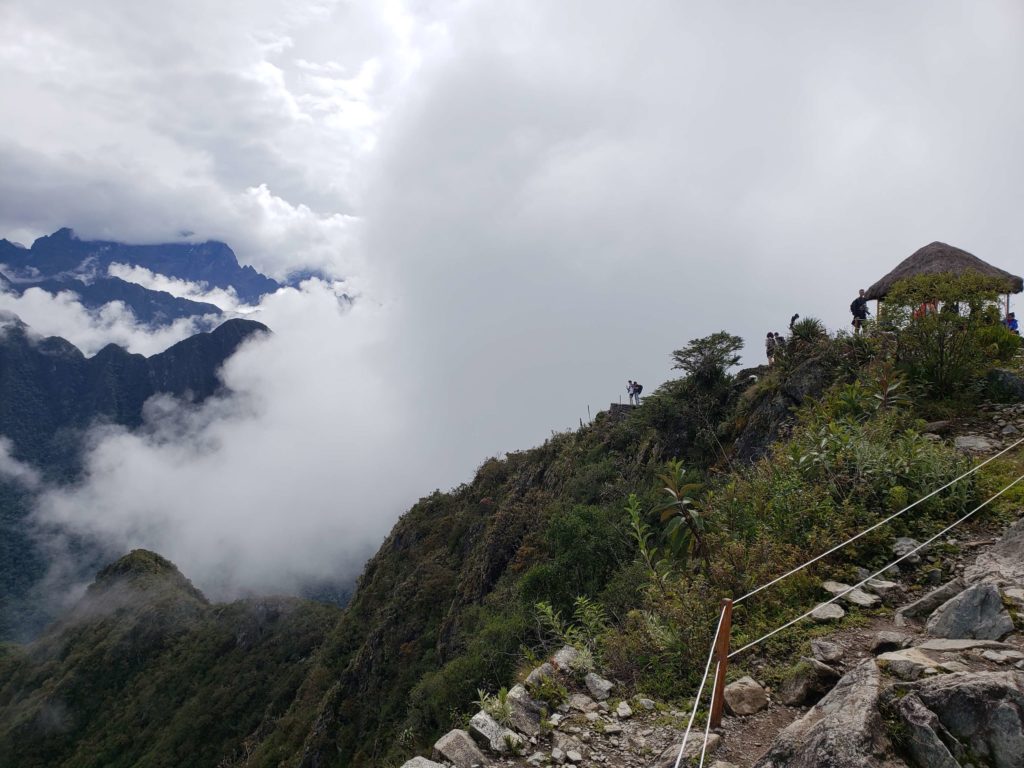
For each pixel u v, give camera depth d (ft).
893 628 18.12
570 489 93.91
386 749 105.29
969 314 40.93
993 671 13.32
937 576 20.24
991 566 18.70
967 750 11.22
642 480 78.54
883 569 20.90
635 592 35.01
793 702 16.08
